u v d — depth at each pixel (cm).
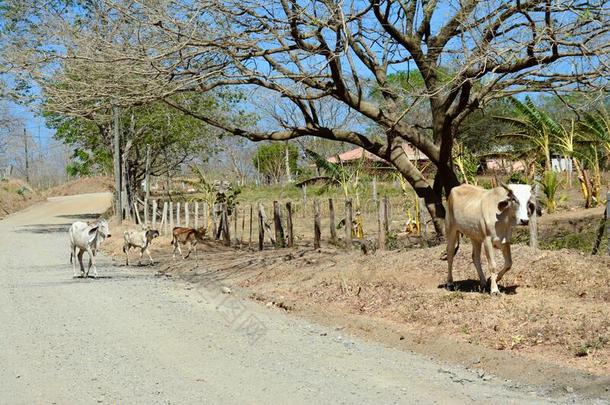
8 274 1706
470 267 1202
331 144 3522
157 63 1427
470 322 924
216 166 4906
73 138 3428
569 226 1536
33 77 1435
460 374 770
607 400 661
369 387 716
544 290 1041
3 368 820
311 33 1370
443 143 1452
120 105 1481
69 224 3784
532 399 673
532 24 1205
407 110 1352
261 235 1958
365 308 1091
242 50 1425
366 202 2489
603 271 1049
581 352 775
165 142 3412
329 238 2061
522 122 2094
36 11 1429
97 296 1327
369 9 1412
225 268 1631
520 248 1225
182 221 3005
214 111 2744
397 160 1561
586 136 2031
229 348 897
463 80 1297
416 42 1477
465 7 1255
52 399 697
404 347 898
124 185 3372
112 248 2258
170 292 1370
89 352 885
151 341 939
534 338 835
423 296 1073
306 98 1455
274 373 775
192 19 1317
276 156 4822
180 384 737
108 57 1396
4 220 4284
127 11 1363
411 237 1798
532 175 2041
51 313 1159
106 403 679
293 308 1159
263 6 1355
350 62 1374
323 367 800
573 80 1253
